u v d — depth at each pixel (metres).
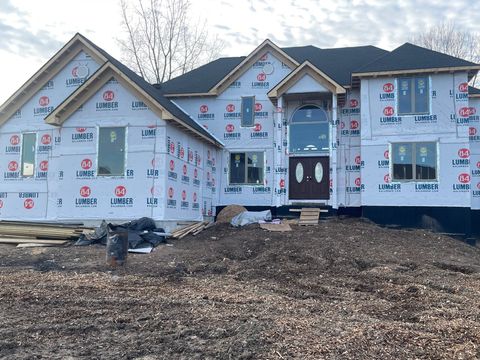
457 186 17.33
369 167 18.14
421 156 17.75
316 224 16.66
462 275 10.02
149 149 15.38
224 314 6.59
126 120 15.62
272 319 6.30
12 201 17.77
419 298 7.90
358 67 21.22
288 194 19.83
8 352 5.10
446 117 17.64
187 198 17.33
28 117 18.03
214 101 21.00
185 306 7.08
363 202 18.06
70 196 15.73
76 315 6.58
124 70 16.19
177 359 4.94
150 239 13.06
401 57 18.36
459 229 17.14
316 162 19.80
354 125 19.45
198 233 15.58
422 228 17.39
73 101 15.92
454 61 17.56
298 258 11.39
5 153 18.08
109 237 10.69
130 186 15.38
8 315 6.55
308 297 8.10
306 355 4.98
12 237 13.62
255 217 17.19
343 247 12.48
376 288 8.82
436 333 5.79
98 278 9.33
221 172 20.67
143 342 5.45
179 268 10.41
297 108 20.16
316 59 22.61
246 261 11.47
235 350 5.13
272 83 20.52
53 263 10.77
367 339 5.49
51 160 17.53
